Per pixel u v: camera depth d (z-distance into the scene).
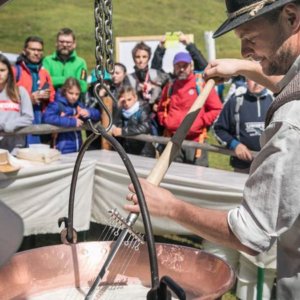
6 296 1.22
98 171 2.76
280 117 1.00
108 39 1.03
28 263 1.27
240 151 2.95
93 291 1.14
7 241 0.64
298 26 1.01
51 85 3.78
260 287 2.28
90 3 13.16
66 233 1.33
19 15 12.30
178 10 13.16
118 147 0.98
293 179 0.98
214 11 13.39
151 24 12.71
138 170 2.55
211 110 3.38
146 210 0.91
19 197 2.57
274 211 1.00
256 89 3.10
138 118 3.42
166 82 4.03
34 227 2.64
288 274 1.09
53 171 2.64
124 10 13.18
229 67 1.51
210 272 1.23
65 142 3.45
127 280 1.32
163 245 1.33
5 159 2.52
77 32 11.82
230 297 2.57
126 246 1.32
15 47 11.07
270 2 1.01
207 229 1.09
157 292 0.87
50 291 1.27
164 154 1.31
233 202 2.31
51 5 12.78
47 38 11.58
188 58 3.59
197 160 3.43
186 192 2.43
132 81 4.04
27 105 3.15
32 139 3.44
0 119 3.00
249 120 3.10
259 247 1.02
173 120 3.56
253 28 1.05
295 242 1.06
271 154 1.00
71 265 1.32
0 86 3.10
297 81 1.01
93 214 2.82
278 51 1.04
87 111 3.44
